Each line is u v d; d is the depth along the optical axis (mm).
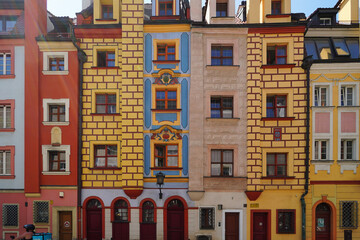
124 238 13438
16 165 13594
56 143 13406
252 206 13250
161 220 13367
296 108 13289
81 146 13461
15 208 13531
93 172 13477
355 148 13344
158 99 13758
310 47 14141
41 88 13562
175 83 13539
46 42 13461
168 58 13859
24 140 13516
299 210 13211
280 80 13375
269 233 13180
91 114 13508
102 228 13375
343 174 13297
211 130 13406
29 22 13602
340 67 13297
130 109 13219
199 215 13258
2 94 13742
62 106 13859
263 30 13375
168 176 13406
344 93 13641
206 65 13398
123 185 13094
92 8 15156
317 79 13438
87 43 13656
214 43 13516
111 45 13688
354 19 14867
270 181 13211
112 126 13547
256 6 14047
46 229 13336
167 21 13375
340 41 14336
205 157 13375
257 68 13320
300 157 13219
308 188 13102
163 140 13453
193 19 14086
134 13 13289
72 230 13336
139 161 13156
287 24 13227
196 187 13148
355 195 13258
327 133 13328
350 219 13305
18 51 13805
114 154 13781
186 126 13477
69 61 13555
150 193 13414
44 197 13430
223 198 13312
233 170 13430
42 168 13461
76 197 13375
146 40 13562
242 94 13430
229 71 13461
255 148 13156
